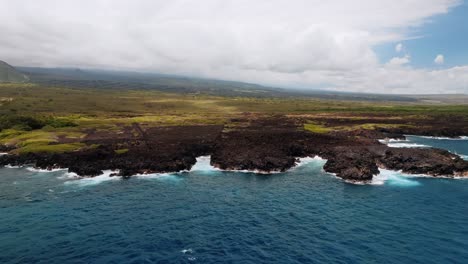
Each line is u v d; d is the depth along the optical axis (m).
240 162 91.94
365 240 49.62
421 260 43.97
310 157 107.56
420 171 87.06
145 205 62.91
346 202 66.00
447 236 50.97
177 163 89.75
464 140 147.50
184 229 52.69
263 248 46.94
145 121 168.62
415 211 61.25
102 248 45.97
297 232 52.22
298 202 66.00
